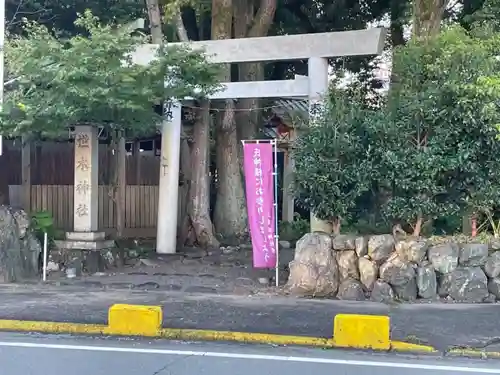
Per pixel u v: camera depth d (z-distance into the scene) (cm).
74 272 1218
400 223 1087
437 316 885
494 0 1322
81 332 807
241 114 1788
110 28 1257
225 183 1752
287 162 1939
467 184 1043
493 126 967
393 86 1138
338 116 1064
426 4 1280
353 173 1039
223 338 777
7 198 1633
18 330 820
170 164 1471
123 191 1681
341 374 636
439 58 1028
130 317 800
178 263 1353
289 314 895
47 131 1152
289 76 2091
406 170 1016
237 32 1709
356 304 973
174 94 1223
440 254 1017
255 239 1129
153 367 653
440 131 1016
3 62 1305
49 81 1099
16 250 1191
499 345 746
